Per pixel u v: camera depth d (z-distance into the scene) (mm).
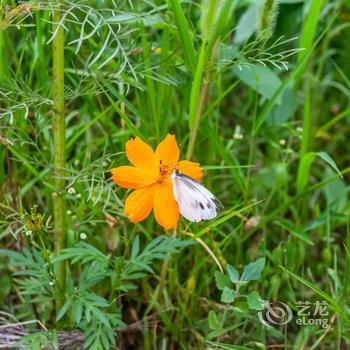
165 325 575
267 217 603
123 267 522
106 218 571
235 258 618
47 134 591
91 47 588
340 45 808
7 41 654
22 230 527
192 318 576
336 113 796
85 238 574
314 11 593
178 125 630
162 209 475
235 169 603
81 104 714
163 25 545
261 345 520
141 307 604
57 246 527
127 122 527
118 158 599
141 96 623
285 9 739
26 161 542
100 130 688
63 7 489
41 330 538
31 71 594
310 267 652
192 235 544
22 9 470
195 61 522
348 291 556
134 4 617
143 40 551
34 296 586
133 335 589
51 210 591
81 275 513
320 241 653
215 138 594
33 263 508
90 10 479
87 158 544
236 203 625
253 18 692
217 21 503
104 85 555
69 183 532
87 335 500
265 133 657
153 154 482
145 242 614
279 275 594
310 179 715
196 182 467
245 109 719
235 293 509
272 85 660
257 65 664
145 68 552
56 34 484
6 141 497
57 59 494
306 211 667
